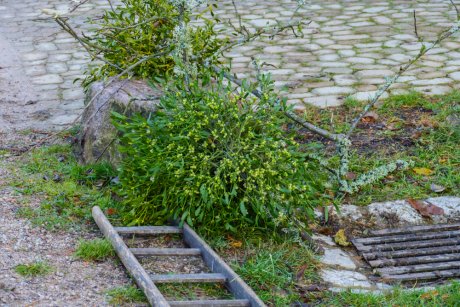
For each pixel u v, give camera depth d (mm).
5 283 4117
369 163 5996
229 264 4508
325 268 4660
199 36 5910
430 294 4270
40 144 6402
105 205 5188
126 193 4980
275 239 4832
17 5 12781
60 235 4789
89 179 5625
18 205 5145
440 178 5816
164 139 4949
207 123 4773
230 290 4258
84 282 4219
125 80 5699
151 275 4285
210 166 4777
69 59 9305
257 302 3963
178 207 4898
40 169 5816
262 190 4641
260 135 4879
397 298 4262
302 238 4941
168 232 4863
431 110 7129
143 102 5535
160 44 6098
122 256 4402
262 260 4566
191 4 5500
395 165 5797
